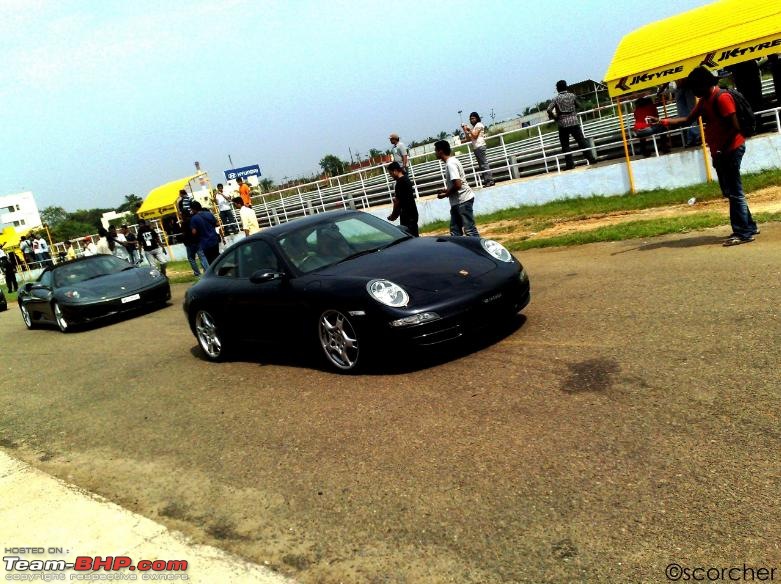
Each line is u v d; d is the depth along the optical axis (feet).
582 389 13.80
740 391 12.16
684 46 38.29
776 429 10.64
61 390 24.91
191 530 11.75
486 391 14.90
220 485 13.39
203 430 16.93
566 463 11.00
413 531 10.09
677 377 13.33
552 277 25.73
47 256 109.19
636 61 39.99
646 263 24.32
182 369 24.39
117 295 39.52
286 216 79.61
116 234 65.67
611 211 39.73
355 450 13.51
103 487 14.55
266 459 14.15
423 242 20.54
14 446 18.85
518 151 57.88
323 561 9.87
